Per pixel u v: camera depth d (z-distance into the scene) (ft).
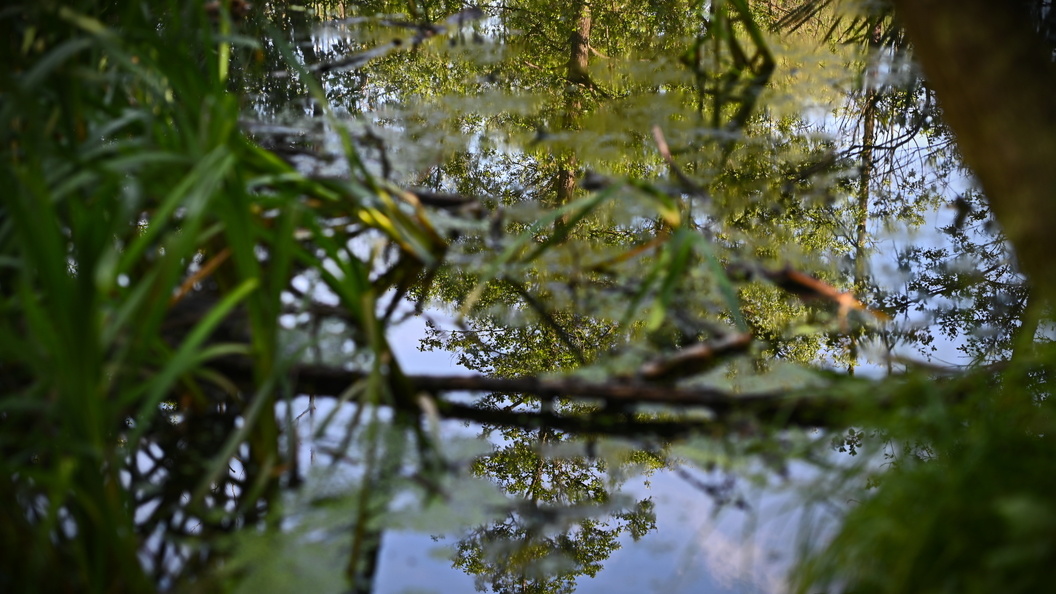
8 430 16.39
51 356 15.42
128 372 16.16
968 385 17.16
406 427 17.76
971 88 16.60
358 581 16.12
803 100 40.63
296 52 39.63
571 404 24.38
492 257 20.76
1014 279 36.37
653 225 31.81
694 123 31.89
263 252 18.94
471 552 18.43
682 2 76.95
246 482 17.47
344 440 16.94
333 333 18.70
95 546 15.75
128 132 19.13
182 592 15.99
